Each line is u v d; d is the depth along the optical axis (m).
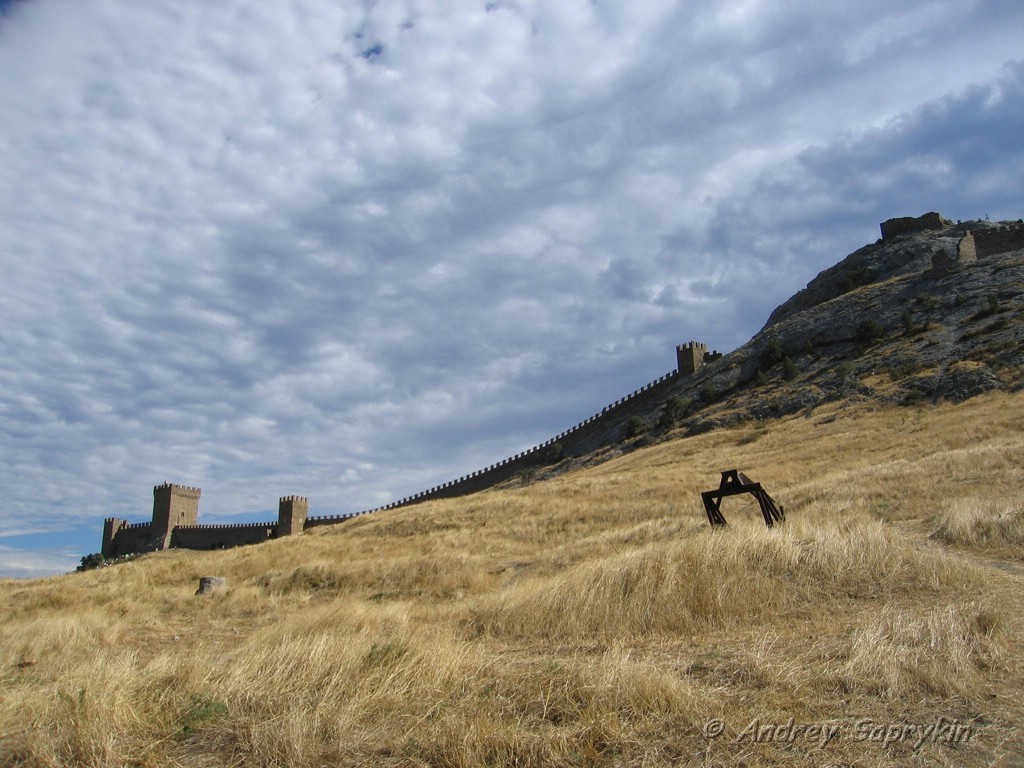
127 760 4.87
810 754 4.32
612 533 23.78
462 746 4.66
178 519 104.88
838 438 47.97
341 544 38.31
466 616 11.09
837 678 5.52
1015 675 5.51
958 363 56.44
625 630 8.48
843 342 77.25
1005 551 11.92
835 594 8.84
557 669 6.17
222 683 6.18
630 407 97.06
